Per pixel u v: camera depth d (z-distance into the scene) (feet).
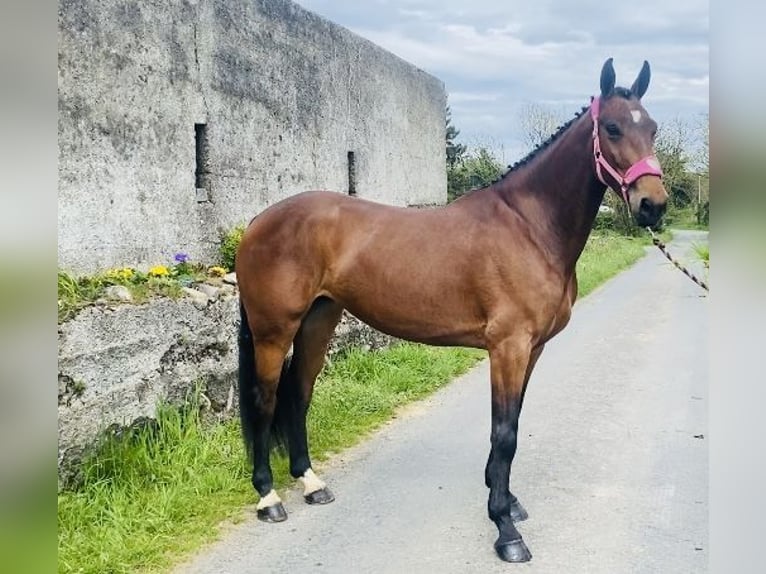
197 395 16.80
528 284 12.12
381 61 37.60
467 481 15.40
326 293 13.85
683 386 23.48
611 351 29.25
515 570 11.51
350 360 23.20
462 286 12.51
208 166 23.47
